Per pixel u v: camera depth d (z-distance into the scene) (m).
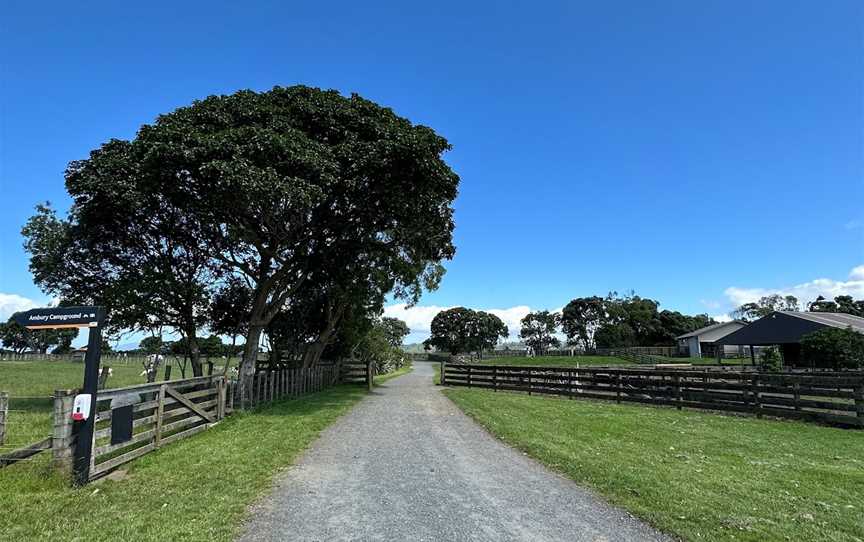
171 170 12.97
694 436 11.07
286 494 6.33
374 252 20.67
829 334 30.89
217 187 12.56
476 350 110.81
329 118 15.43
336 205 16.12
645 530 5.25
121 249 16.81
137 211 15.51
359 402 17.33
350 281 19.64
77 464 6.62
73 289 16.98
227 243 17.02
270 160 12.97
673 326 97.56
